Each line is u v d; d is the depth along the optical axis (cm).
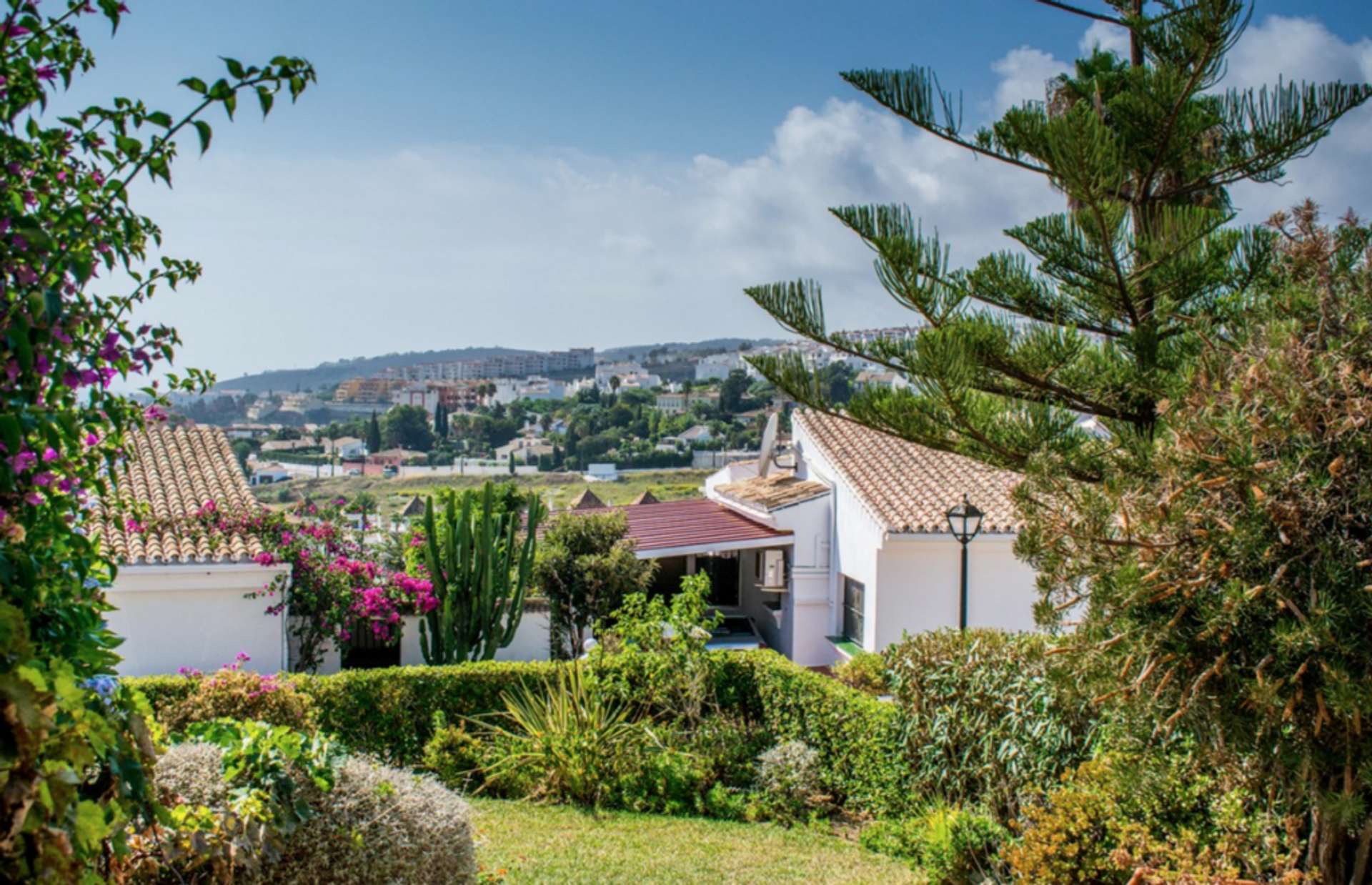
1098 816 593
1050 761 778
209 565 1380
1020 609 1642
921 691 936
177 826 386
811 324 855
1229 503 404
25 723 222
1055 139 758
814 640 1877
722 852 871
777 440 2288
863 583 1725
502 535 1591
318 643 1500
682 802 1046
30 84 308
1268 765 412
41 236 267
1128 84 851
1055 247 831
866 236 806
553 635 1709
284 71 312
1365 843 421
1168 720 414
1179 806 570
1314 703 379
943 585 1644
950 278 844
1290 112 795
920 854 835
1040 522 470
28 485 289
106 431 356
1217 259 791
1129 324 859
